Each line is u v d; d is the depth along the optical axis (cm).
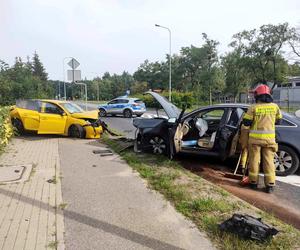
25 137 1130
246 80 5575
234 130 632
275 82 4978
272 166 558
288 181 630
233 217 388
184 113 777
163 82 8531
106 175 633
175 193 515
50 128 1123
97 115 1177
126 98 2672
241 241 360
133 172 657
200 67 7231
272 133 557
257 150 564
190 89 7294
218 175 661
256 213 449
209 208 457
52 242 362
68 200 491
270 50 4753
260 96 564
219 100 6512
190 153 728
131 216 435
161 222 417
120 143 972
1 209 451
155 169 676
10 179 587
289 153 656
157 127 824
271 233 363
